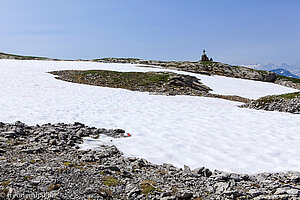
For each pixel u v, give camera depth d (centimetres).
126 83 4647
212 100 3588
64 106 2334
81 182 802
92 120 1902
